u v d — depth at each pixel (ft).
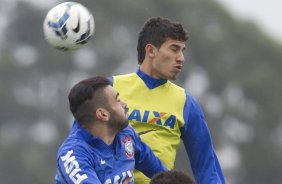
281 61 317.22
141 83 76.23
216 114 299.79
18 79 303.48
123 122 69.97
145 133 75.31
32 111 298.76
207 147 76.79
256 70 311.06
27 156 284.00
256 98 306.14
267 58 317.22
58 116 299.99
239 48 313.73
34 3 317.83
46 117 299.17
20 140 291.79
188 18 310.04
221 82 304.71
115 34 303.07
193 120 76.48
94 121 69.51
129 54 303.48
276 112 304.50
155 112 75.66
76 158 68.13
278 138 304.30
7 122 297.53
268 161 298.97
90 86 69.51
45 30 77.41
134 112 75.46
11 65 302.66
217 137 295.07
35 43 312.50
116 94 70.13
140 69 76.79
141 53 76.74
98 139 69.46
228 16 315.37
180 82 302.86
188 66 304.71
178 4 307.17
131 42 304.09
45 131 298.35
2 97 297.53
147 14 303.07
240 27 318.04
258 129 301.84
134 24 302.86
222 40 309.83
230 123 299.79
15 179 281.95
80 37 77.05
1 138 290.15
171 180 66.03
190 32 307.37
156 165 73.26
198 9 313.12
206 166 76.64
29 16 314.96
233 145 297.53
